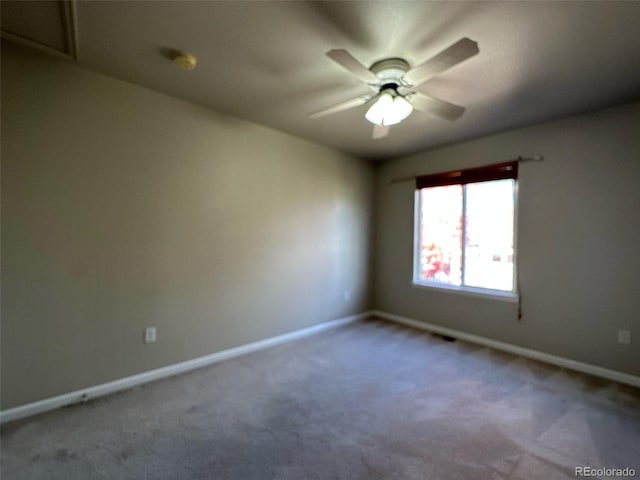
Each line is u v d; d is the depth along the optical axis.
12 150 2.05
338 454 1.77
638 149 2.65
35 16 1.73
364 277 4.65
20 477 1.59
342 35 1.85
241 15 1.70
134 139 2.54
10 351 2.06
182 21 1.76
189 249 2.87
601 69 2.18
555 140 3.09
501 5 1.58
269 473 1.63
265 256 3.45
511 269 3.44
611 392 2.50
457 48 1.60
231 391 2.48
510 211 3.45
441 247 4.09
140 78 2.43
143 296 2.61
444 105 2.23
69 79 2.25
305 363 3.04
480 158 3.65
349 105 2.25
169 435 1.93
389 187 4.61
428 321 4.14
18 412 2.09
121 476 1.60
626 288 2.71
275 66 2.22
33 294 2.14
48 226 2.19
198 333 2.94
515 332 3.35
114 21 1.76
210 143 2.98
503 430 1.99
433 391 2.50
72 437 1.90
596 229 2.85
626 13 1.62
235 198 3.18
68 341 2.28
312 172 3.92
